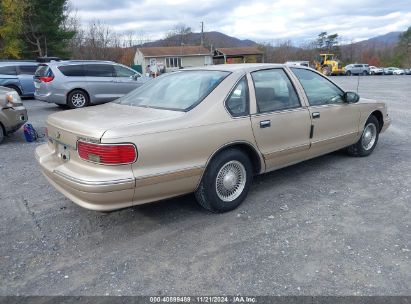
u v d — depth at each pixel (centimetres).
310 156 491
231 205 404
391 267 298
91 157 319
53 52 3244
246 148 413
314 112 473
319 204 421
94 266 311
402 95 1755
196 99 385
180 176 350
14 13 2744
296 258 314
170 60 5684
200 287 280
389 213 395
